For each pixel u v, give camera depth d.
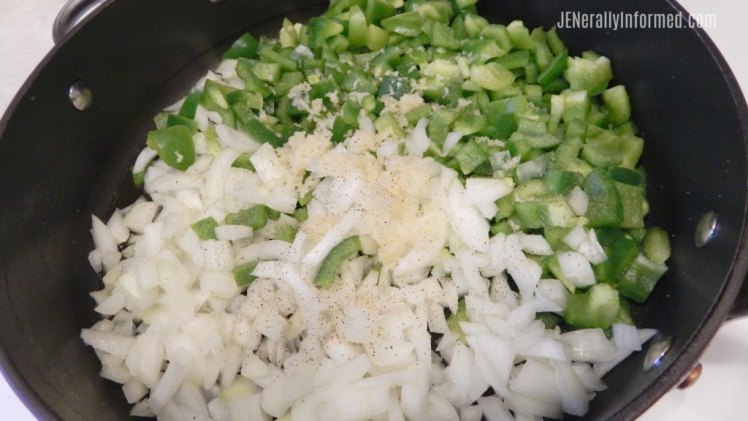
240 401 0.26
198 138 0.32
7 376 0.22
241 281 0.28
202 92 0.32
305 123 0.32
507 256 0.27
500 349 0.26
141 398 0.27
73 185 0.30
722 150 0.25
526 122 0.30
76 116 0.30
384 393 0.25
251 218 0.29
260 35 0.36
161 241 0.29
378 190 0.28
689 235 0.26
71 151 0.30
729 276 0.21
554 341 0.25
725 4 0.33
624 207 0.27
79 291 0.29
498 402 0.26
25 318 0.25
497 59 0.32
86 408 0.25
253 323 0.27
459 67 0.32
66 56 0.28
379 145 0.30
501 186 0.28
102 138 0.31
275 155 0.30
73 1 0.32
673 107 0.28
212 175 0.30
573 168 0.29
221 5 0.33
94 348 0.27
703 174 0.26
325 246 0.27
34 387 0.23
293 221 0.29
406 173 0.28
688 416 0.25
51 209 0.29
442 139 0.30
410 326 0.26
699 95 0.26
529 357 0.26
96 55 0.29
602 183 0.27
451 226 0.28
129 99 0.32
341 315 0.26
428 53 0.33
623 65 0.31
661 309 0.26
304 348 0.26
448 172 0.29
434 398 0.26
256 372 0.26
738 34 0.32
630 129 0.30
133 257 0.29
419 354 0.26
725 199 0.24
